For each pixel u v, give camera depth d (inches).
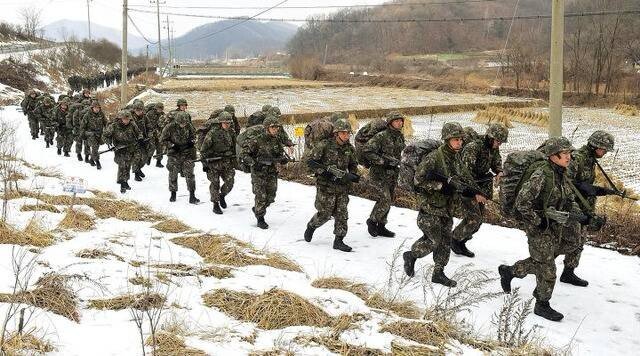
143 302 183.2
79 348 146.6
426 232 251.4
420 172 248.8
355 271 268.5
